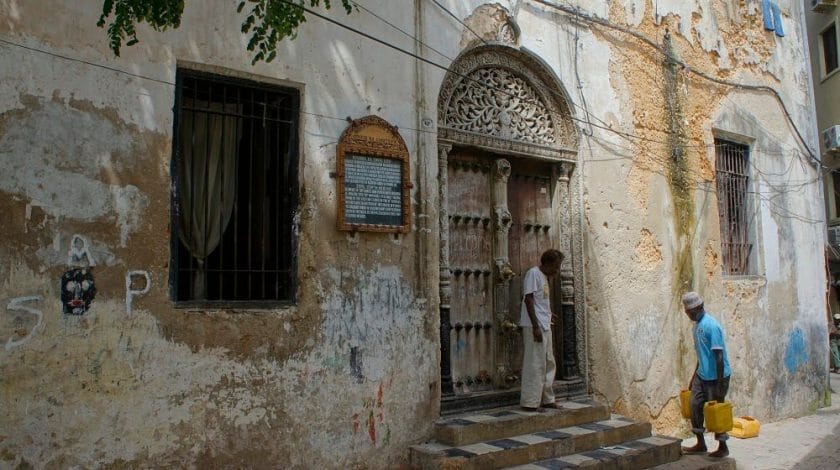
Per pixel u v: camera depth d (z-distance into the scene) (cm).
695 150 901
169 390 486
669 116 872
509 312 729
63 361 449
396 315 602
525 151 733
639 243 812
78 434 451
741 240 971
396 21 629
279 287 557
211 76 528
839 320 1678
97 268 466
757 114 1004
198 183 539
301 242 555
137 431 471
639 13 854
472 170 717
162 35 504
